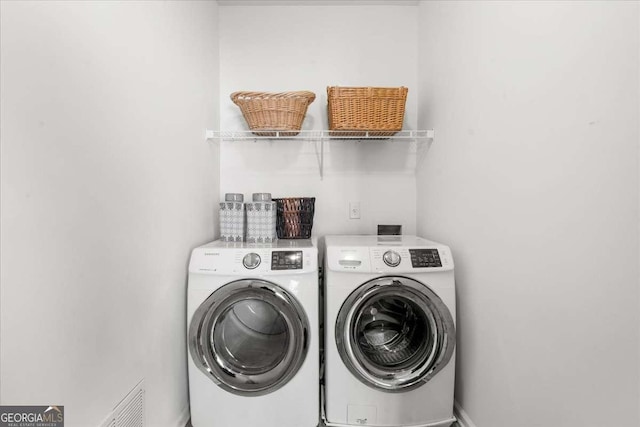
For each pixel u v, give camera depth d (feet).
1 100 2.12
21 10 2.25
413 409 4.83
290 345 4.77
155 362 4.14
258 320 5.02
